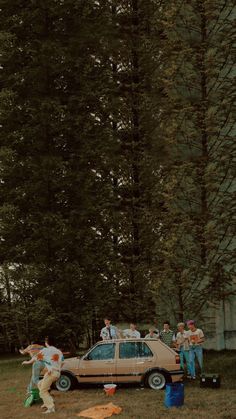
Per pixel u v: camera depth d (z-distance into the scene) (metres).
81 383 15.18
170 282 25.08
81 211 27.00
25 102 27.91
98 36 29.75
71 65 28.92
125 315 26.94
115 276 27.20
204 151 24.89
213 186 23.58
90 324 27.12
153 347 15.20
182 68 25.80
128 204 28.03
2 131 27.84
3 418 12.20
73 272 26.12
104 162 28.27
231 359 20.91
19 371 21.61
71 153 28.34
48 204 27.12
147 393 14.19
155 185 27.20
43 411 12.68
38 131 27.50
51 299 25.86
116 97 29.50
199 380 16.12
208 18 25.62
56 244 26.39
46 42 28.09
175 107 25.72
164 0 28.98
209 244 23.06
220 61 25.00
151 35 29.66
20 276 25.70
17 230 26.80
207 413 11.77
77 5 29.31
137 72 29.72
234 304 24.50
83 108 28.91
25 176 27.25
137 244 27.55
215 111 24.22
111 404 12.58
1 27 28.88
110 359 15.20
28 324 25.83
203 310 24.64
